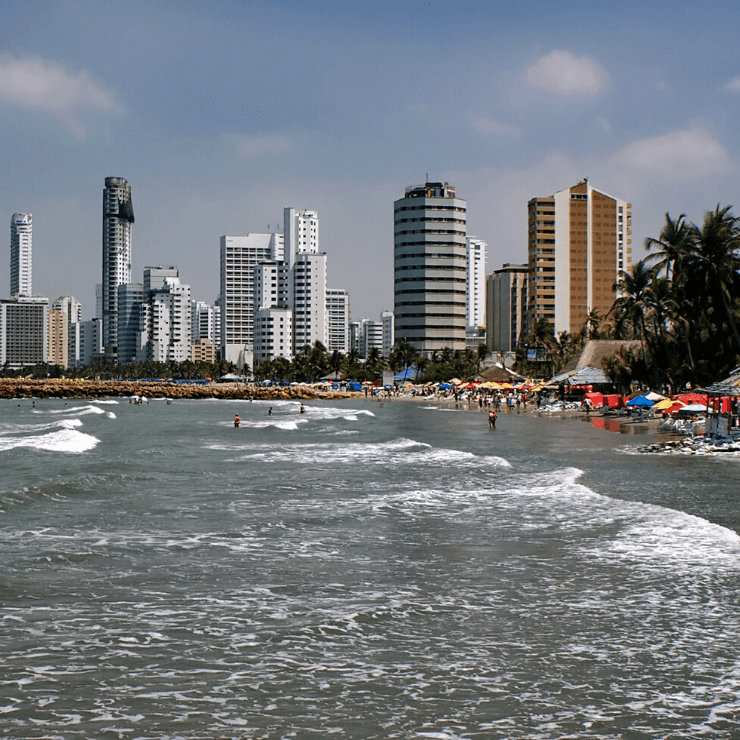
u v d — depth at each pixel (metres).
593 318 177.88
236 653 13.78
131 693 12.06
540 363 182.25
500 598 17.22
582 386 118.44
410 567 19.98
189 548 22.11
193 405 156.88
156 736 10.69
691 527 24.84
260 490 33.94
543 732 10.88
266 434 73.38
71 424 86.50
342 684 12.47
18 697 11.84
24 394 191.88
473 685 12.45
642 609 16.42
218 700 11.84
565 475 38.16
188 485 35.53
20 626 15.09
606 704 11.77
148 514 27.70
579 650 14.02
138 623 15.38
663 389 95.62
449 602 16.88
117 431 77.94
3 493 31.28
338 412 122.44
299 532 24.48
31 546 22.23
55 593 17.41
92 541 22.98
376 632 14.93
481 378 159.12
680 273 82.44
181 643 14.25
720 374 81.00
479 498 31.42
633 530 24.55
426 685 12.45
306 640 14.48
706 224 78.50
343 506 29.47
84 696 11.94
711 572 19.38
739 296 81.62
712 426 53.28
